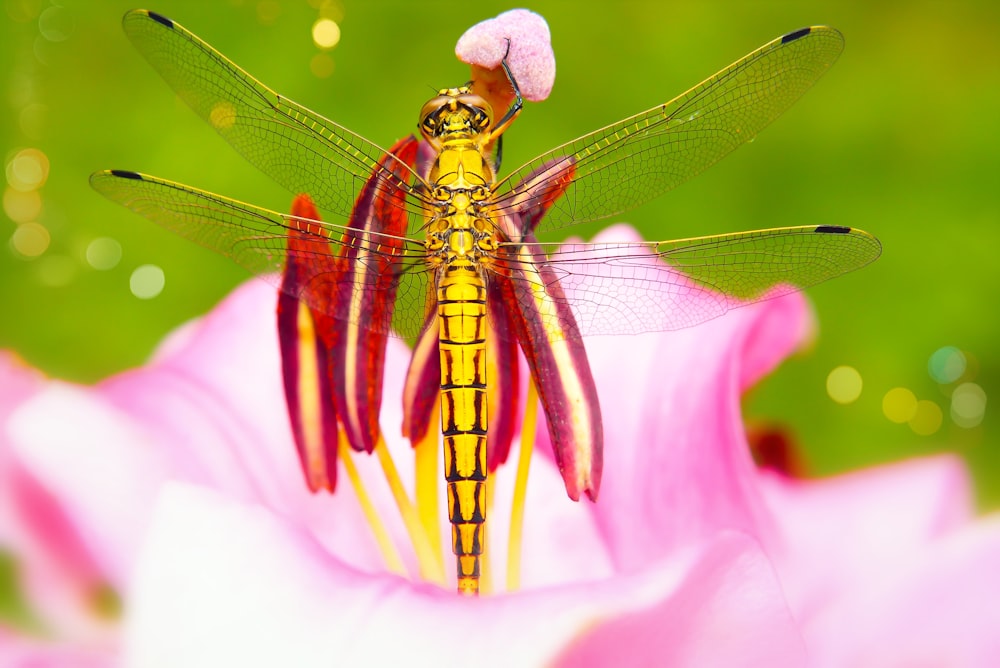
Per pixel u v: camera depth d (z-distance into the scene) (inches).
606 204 16.9
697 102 16.8
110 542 16.6
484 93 16.7
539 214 16.6
